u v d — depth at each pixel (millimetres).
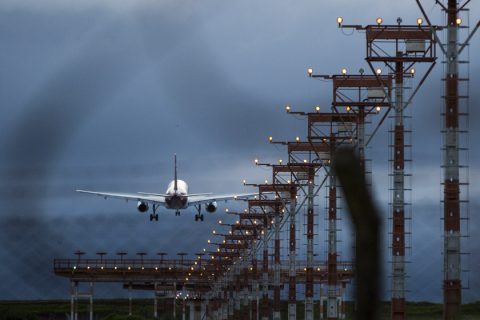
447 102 180875
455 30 179375
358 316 21547
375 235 21516
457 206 179125
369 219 21547
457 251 179500
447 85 180625
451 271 178750
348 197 21656
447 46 179750
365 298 21500
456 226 179375
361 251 21562
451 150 180250
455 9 179875
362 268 21547
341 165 21750
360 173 21703
